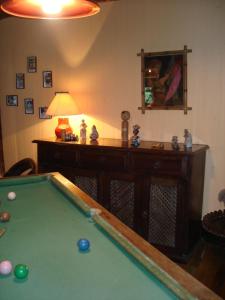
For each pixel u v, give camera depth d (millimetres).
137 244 1205
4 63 4148
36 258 1192
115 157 2879
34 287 1004
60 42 3668
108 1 3289
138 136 3068
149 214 2785
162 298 921
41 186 2172
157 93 3143
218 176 2959
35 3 1479
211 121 2932
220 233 2379
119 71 3338
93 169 3027
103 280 1030
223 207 2973
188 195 2588
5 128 4301
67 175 3189
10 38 4039
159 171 2678
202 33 2871
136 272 1065
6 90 4199
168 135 3146
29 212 1684
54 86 3799
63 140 3307
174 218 2680
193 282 951
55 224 1514
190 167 2555
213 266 2598
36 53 3867
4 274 1068
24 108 4090
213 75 2871
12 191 2061
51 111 3354
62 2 1458
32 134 4086
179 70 3000
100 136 3543
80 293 967
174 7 2959
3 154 4379
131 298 931
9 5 1404
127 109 3342
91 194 3080
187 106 3014
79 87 3613
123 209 2918
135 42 3201
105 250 1232
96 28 3406
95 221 1490
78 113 3414
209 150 2969
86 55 3518
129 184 2857
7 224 1526
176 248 2689
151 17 3082
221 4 2762
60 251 1240
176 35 2986
